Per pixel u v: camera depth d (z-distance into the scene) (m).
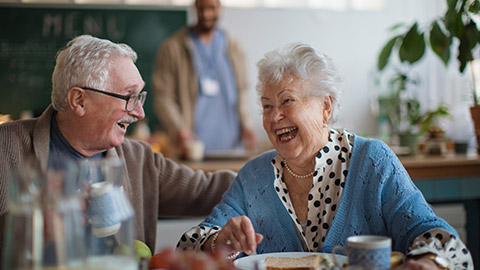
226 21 5.67
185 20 5.48
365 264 0.92
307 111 1.29
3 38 5.28
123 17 5.41
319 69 1.29
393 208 1.24
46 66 5.35
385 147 1.33
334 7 5.86
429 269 0.94
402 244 1.17
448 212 2.84
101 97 1.41
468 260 1.05
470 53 2.11
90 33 5.38
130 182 1.60
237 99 5.14
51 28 5.34
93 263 0.78
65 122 1.45
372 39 5.93
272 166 1.40
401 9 5.96
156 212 1.65
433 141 3.20
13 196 0.75
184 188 1.67
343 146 1.35
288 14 5.78
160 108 4.93
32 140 1.44
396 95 3.80
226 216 1.40
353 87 5.89
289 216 1.36
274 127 1.30
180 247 1.30
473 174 2.87
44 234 0.73
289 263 1.06
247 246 1.17
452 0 2.07
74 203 0.75
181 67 5.00
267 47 5.75
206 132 5.07
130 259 0.81
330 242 1.27
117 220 0.82
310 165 1.35
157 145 3.88
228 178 1.72
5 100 5.30
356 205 1.29
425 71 5.72
